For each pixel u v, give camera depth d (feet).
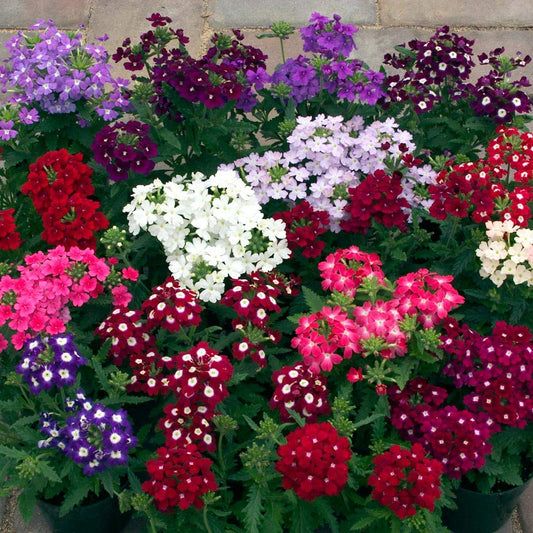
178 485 2.72
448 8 5.44
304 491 2.70
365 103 4.06
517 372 3.03
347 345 3.00
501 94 3.80
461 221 3.58
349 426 2.90
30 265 3.32
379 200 3.36
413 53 4.14
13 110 3.67
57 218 3.27
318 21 3.92
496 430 3.00
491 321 3.37
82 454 2.87
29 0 5.54
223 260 3.33
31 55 3.72
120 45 5.14
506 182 3.64
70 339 3.01
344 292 3.17
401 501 2.71
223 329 3.59
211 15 5.37
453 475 2.94
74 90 3.61
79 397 2.95
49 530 3.30
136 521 3.28
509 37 5.21
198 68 3.66
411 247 3.59
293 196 3.57
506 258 3.26
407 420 3.02
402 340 3.03
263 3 5.49
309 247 3.44
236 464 3.14
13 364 3.28
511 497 3.11
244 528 2.95
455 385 3.13
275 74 3.97
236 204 3.35
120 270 3.53
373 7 5.45
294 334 3.52
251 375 3.18
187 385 2.89
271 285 3.26
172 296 3.11
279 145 4.01
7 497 3.37
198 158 3.87
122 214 3.70
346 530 2.97
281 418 3.03
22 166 3.88
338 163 3.62
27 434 2.98
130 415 3.43
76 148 3.76
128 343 3.12
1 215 3.29
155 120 3.70
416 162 3.59
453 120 4.06
